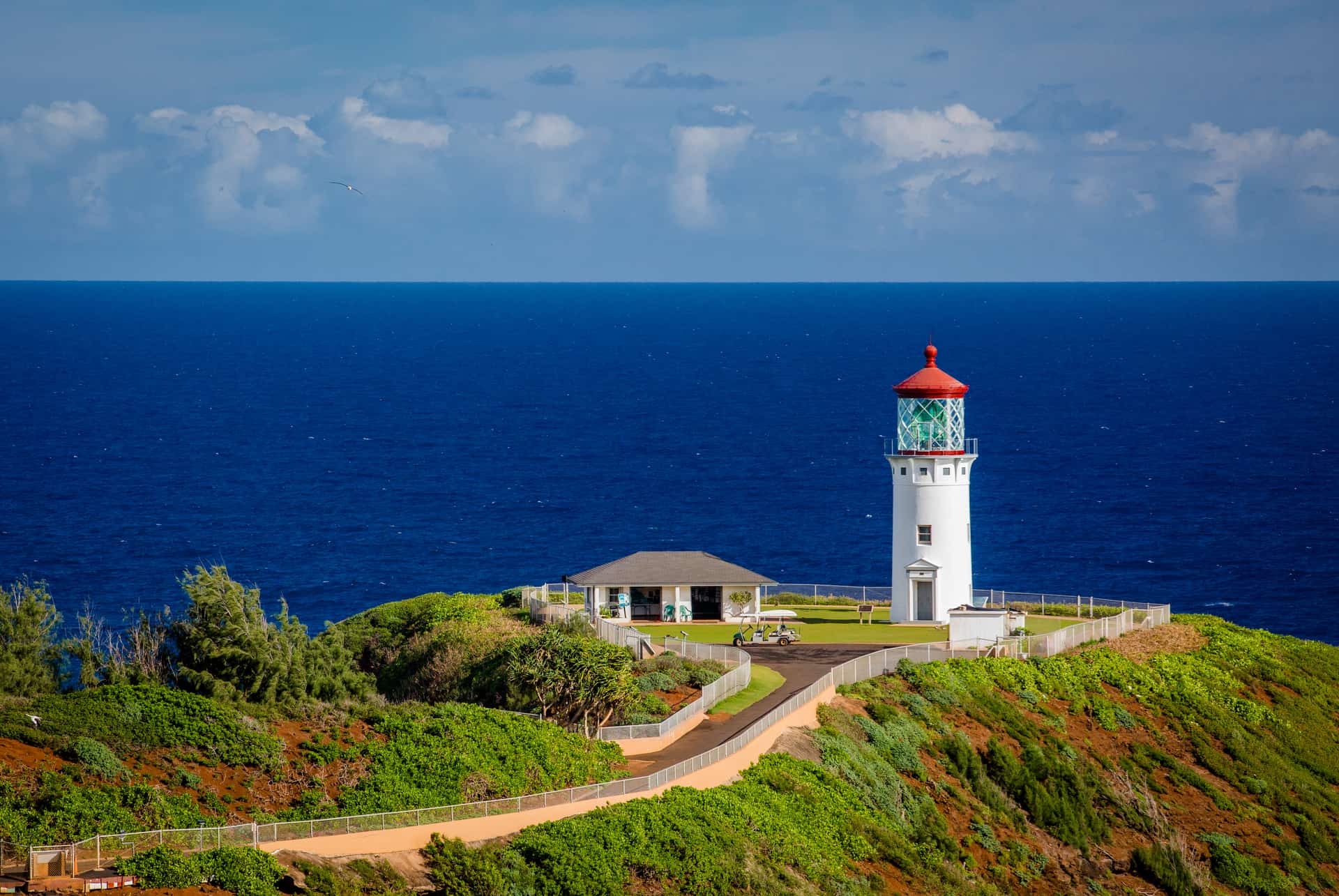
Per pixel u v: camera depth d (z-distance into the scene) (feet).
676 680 231.30
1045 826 215.72
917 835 197.88
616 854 161.99
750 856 171.73
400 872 153.58
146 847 144.36
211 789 164.14
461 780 175.63
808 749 205.77
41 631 213.25
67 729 168.66
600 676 209.36
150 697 179.83
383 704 208.85
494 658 238.07
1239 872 215.92
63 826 147.02
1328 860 228.02
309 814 162.81
